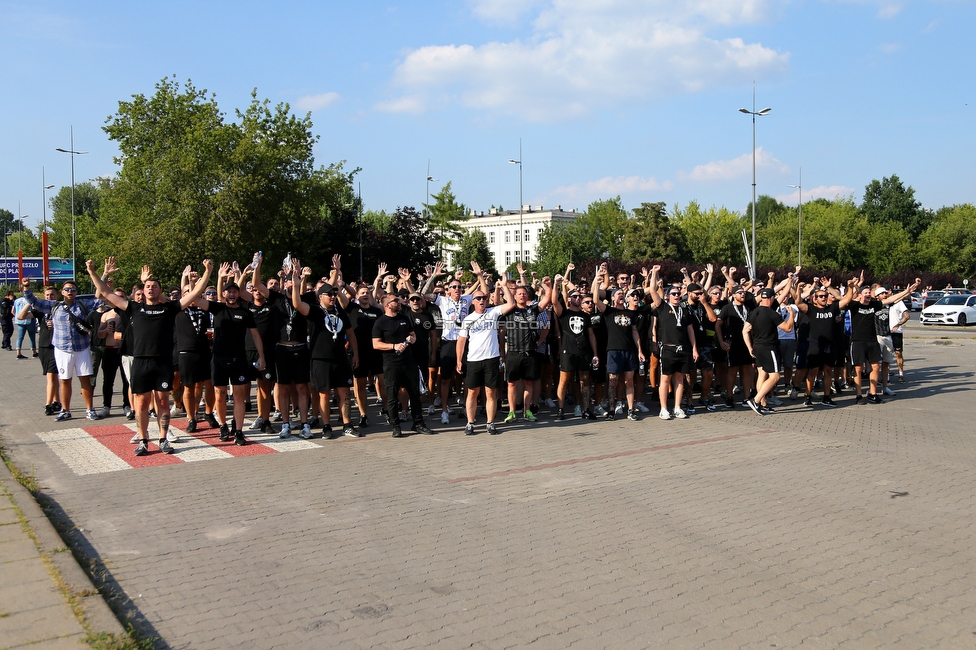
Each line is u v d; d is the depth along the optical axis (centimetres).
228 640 399
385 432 982
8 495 624
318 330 928
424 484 719
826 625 419
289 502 655
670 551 535
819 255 6531
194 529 581
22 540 517
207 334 971
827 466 791
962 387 1419
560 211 11338
